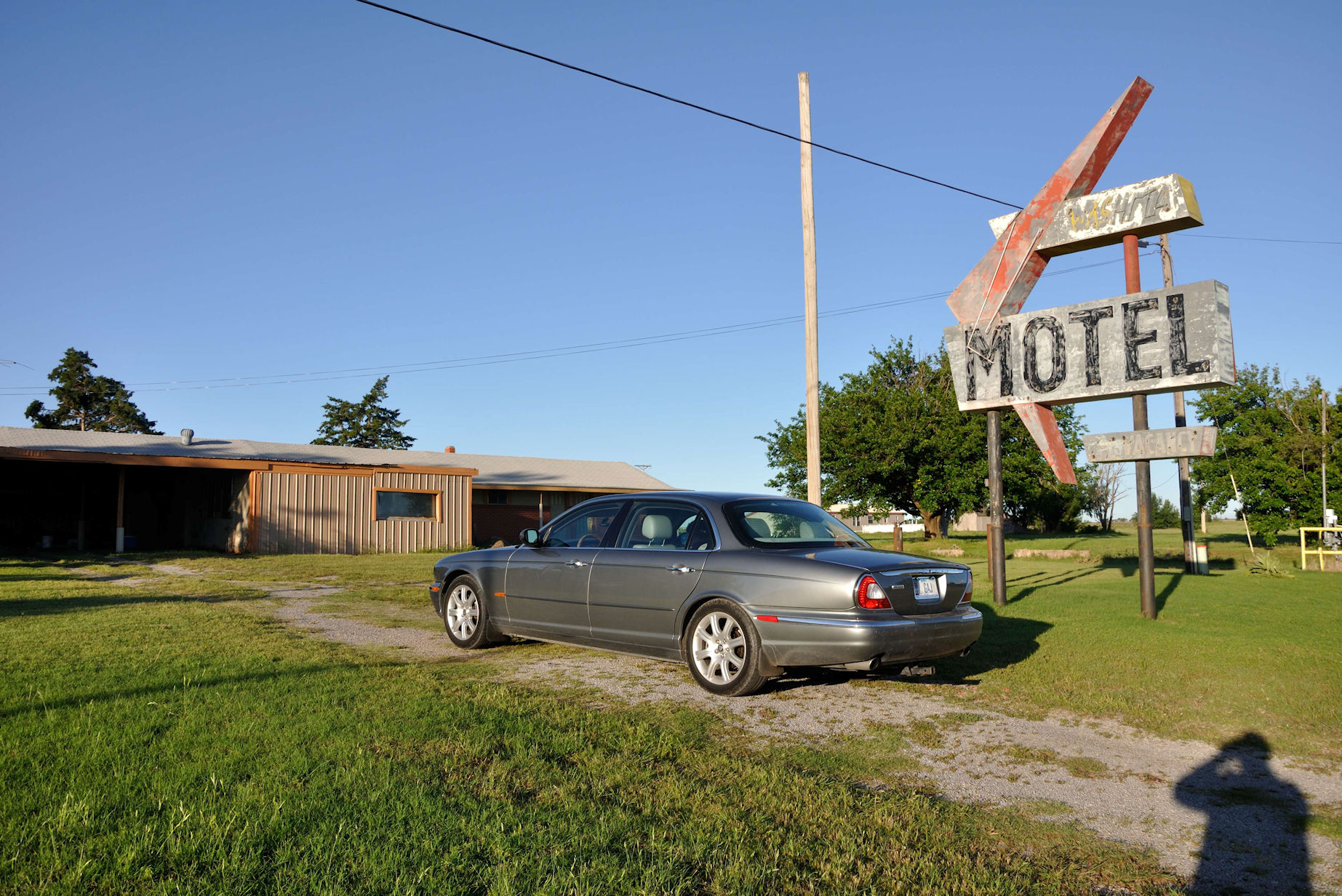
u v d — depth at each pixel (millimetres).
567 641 6594
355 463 29469
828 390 33188
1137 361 8430
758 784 3711
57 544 26047
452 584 7547
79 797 3170
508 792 3438
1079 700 5484
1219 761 4383
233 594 11594
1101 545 29016
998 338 9555
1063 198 9117
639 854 2820
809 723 4961
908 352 33062
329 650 6766
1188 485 15609
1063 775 4133
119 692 5000
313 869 2635
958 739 4688
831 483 31469
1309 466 25297
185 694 4953
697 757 4105
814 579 5242
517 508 33969
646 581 6020
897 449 29969
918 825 3320
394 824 2994
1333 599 10469
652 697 5523
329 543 24000
